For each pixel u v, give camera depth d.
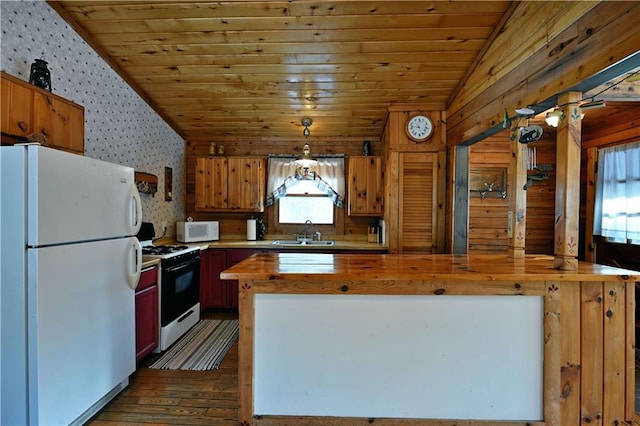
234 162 4.34
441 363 1.94
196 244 4.06
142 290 2.71
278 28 2.71
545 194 4.29
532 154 2.47
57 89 2.58
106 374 2.14
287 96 3.67
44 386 1.69
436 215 3.70
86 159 1.96
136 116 3.57
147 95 3.68
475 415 1.94
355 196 4.23
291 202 4.70
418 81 3.33
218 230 4.48
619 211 3.41
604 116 3.53
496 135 4.26
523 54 2.27
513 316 1.91
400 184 3.72
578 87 1.84
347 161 4.60
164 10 2.56
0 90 1.82
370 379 1.96
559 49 1.92
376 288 1.92
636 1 1.44
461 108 3.31
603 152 3.59
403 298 1.94
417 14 2.54
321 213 4.68
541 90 2.07
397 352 1.95
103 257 2.11
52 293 1.73
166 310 3.02
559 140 1.97
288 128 4.40
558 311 1.88
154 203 3.92
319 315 1.95
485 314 1.92
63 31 2.63
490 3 2.42
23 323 1.65
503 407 1.93
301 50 2.96
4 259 1.65
